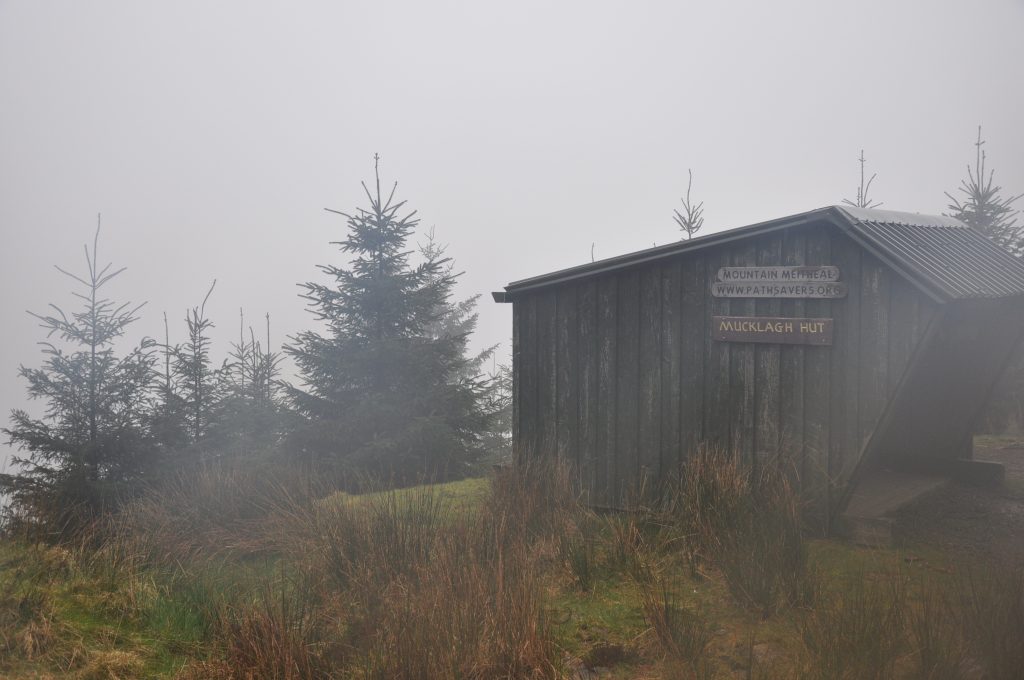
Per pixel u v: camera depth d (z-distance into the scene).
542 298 7.78
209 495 7.28
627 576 5.49
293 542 6.14
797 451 6.51
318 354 11.11
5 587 4.89
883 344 6.15
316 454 10.63
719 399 6.91
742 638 4.46
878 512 6.35
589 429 7.56
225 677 4.10
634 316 7.32
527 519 6.24
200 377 10.20
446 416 11.10
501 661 4.06
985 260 6.98
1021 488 7.74
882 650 3.83
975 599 4.21
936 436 8.13
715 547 5.50
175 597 5.25
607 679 4.10
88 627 4.68
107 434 8.46
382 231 11.36
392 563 5.37
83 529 6.93
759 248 6.71
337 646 4.29
